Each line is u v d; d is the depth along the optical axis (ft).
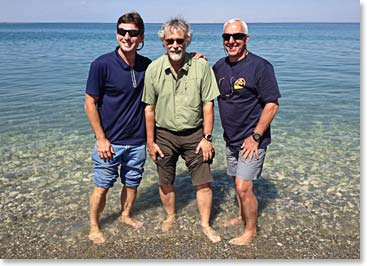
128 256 13.05
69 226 15.02
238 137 13.24
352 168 20.95
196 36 231.91
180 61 12.49
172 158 14.16
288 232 14.48
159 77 12.69
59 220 15.46
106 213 16.06
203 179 13.93
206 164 13.84
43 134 26.86
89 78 12.57
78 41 166.61
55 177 19.63
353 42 157.38
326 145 24.94
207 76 12.74
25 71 60.64
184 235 14.32
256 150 12.66
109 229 14.78
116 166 13.85
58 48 118.32
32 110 33.88
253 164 12.88
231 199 17.49
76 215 15.87
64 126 28.91
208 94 12.88
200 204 14.47
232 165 14.23
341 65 72.43
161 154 13.92
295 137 26.66
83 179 19.43
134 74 12.79
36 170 20.47
